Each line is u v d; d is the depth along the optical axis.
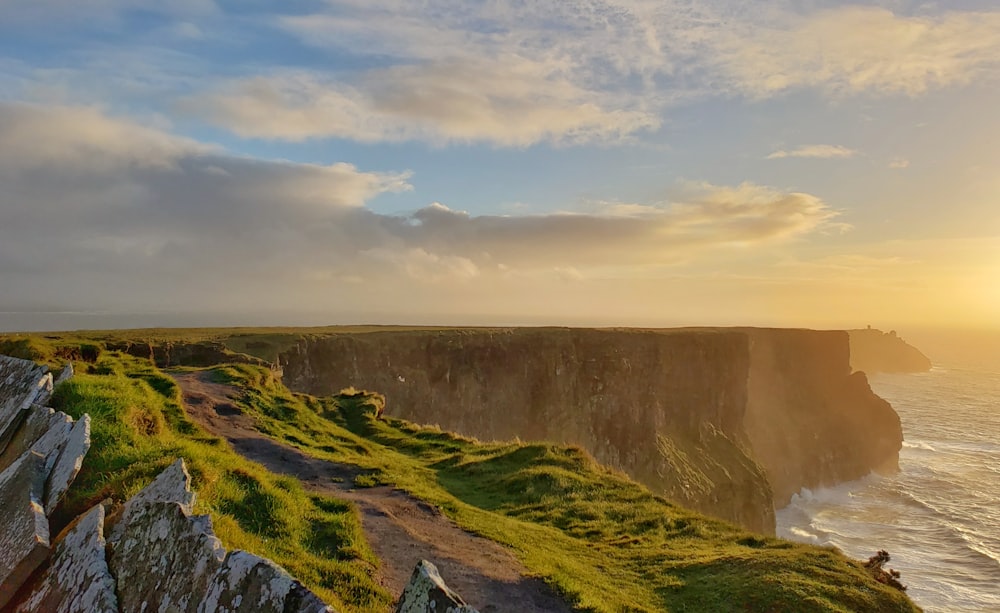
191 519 5.22
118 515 6.16
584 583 11.04
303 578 8.38
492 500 17.42
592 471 20.45
